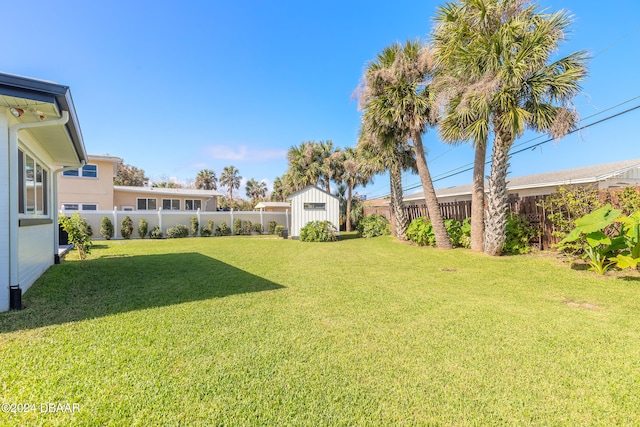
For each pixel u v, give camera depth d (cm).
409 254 838
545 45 599
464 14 677
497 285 489
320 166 2064
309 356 246
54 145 577
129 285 488
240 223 1905
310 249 1021
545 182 1114
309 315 346
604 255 538
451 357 244
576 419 170
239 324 316
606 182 962
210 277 553
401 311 361
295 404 183
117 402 184
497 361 237
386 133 1028
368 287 481
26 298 410
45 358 238
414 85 890
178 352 250
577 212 632
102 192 1703
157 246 1136
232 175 3919
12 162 375
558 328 303
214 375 215
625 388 199
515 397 191
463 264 668
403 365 231
